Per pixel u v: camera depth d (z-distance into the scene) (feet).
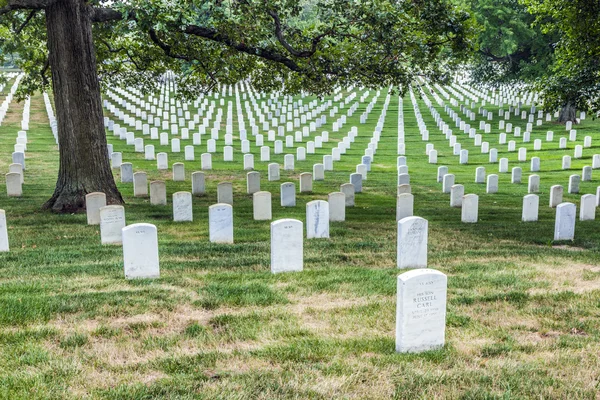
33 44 80.79
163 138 116.88
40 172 85.61
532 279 34.37
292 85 76.18
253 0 65.05
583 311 28.68
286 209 64.54
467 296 30.66
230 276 34.27
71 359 22.48
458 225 57.16
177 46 70.74
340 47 68.85
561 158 109.91
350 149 120.98
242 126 136.15
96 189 60.23
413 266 38.24
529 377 21.45
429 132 142.82
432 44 66.74
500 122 145.28
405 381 21.04
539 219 61.87
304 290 31.58
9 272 34.94
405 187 69.92
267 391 20.01
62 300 28.50
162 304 28.55
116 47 81.30
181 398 19.49
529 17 151.64
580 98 69.87
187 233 49.85
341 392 20.24
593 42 69.62
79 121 59.06
